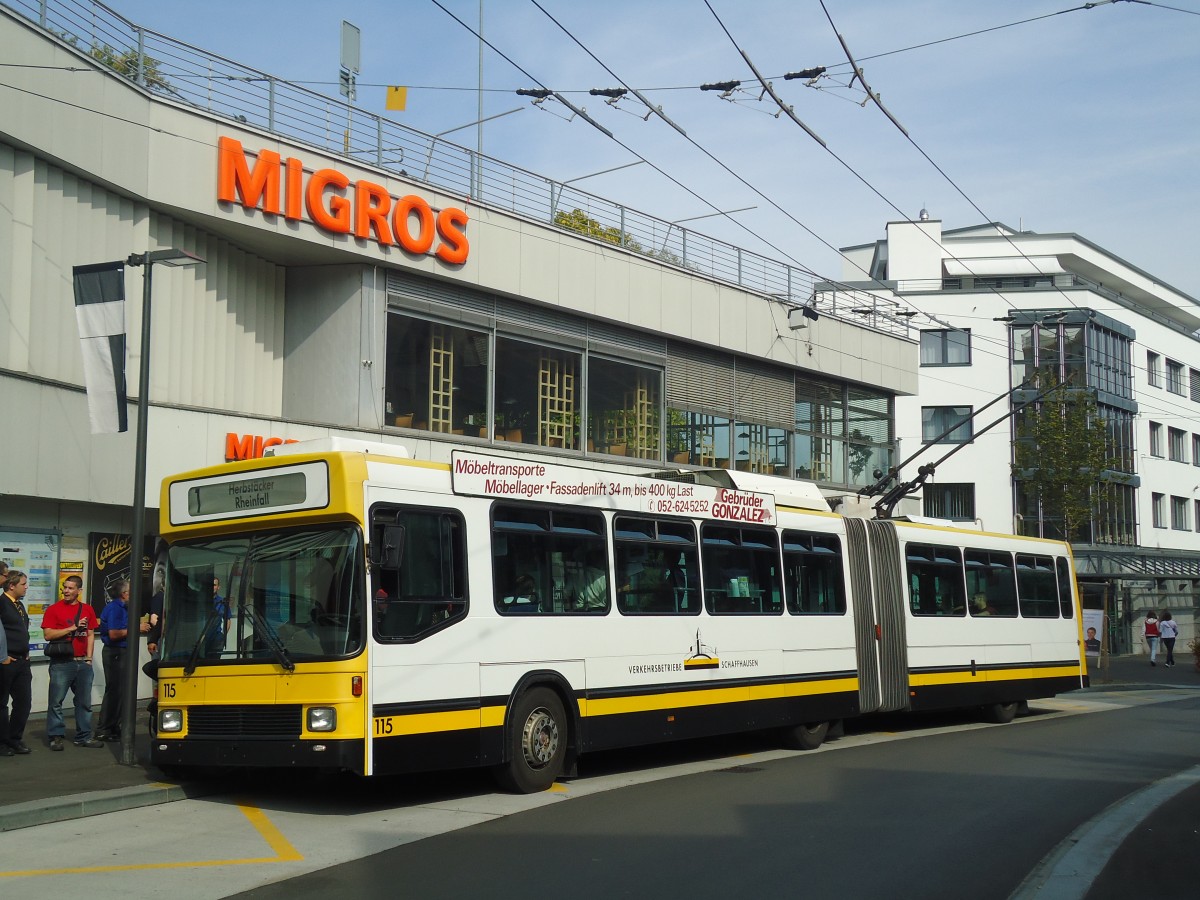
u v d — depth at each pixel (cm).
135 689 1245
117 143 1656
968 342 5331
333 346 2022
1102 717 2230
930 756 1534
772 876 810
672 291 2653
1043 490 4381
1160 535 5741
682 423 2734
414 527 1081
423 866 834
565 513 1257
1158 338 5841
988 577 2088
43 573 1645
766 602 1547
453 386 2189
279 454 1088
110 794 1061
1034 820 1052
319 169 1930
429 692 1063
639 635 1321
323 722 998
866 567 1767
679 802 1120
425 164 2123
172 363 1786
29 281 1548
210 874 810
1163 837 980
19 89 1490
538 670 1185
